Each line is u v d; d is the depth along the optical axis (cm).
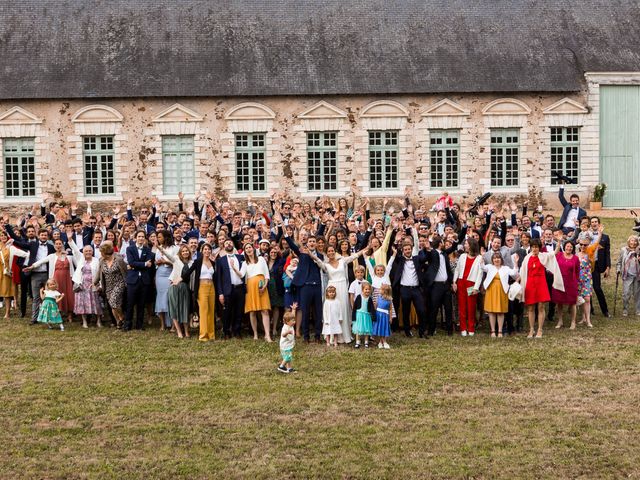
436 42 3856
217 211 2405
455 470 1106
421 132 3759
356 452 1163
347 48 3819
